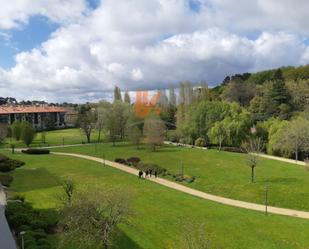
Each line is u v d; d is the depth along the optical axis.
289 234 35.66
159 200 47.91
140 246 32.41
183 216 41.03
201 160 74.88
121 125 106.50
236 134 92.12
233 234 35.78
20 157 86.75
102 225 29.03
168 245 32.81
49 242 30.97
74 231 28.55
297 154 80.00
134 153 85.88
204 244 28.28
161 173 66.00
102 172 68.06
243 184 55.56
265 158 79.12
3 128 114.31
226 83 184.62
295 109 116.69
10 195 47.72
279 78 142.62
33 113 171.75
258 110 122.62
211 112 100.25
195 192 54.72
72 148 101.56
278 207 46.72
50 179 61.69
